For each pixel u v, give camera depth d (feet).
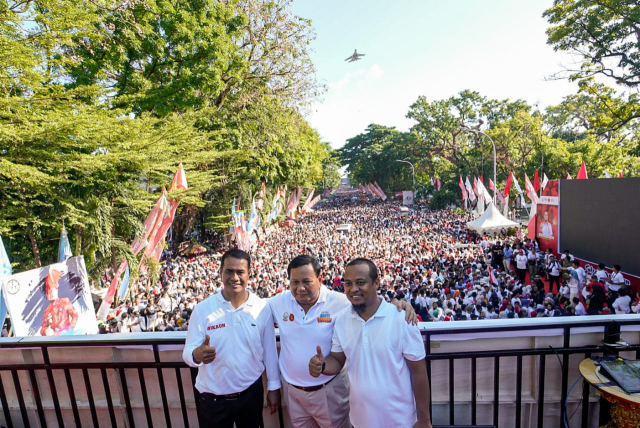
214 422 9.03
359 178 278.46
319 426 9.68
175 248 100.32
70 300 30.42
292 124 96.32
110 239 45.88
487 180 157.17
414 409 8.09
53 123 31.96
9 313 26.13
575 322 9.56
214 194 97.25
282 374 9.48
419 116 188.24
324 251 73.72
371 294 8.12
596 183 52.75
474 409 9.83
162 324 38.99
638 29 60.13
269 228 123.34
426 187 203.31
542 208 67.97
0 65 28.63
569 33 65.67
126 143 40.91
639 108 64.44
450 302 36.65
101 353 10.93
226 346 8.96
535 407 10.52
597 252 52.65
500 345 10.22
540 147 122.11
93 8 37.91
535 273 55.11
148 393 11.07
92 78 49.80
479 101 178.40
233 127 78.54
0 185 34.14
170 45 57.11
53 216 39.91
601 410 10.00
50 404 11.40
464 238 89.66
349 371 8.29
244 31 71.97
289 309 9.34
